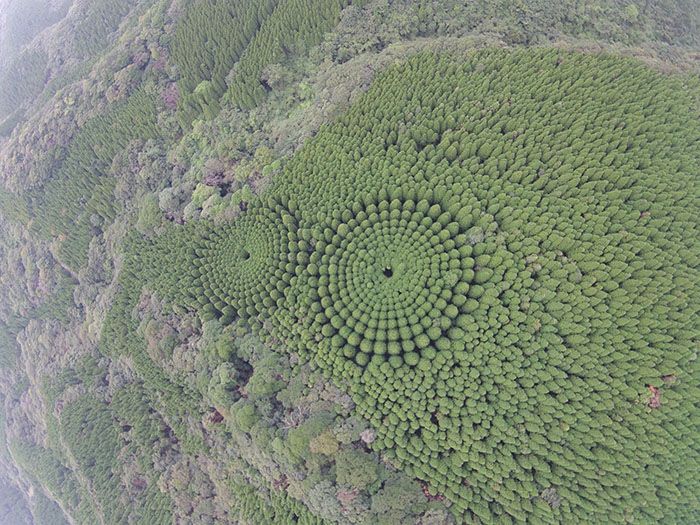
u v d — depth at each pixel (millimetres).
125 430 57812
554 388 32062
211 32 58344
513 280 34906
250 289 44062
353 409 36250
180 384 48281
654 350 31906
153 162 57562
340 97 46469
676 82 42094
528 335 33281
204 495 46094
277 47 53312
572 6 49688
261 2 56750
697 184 36969
